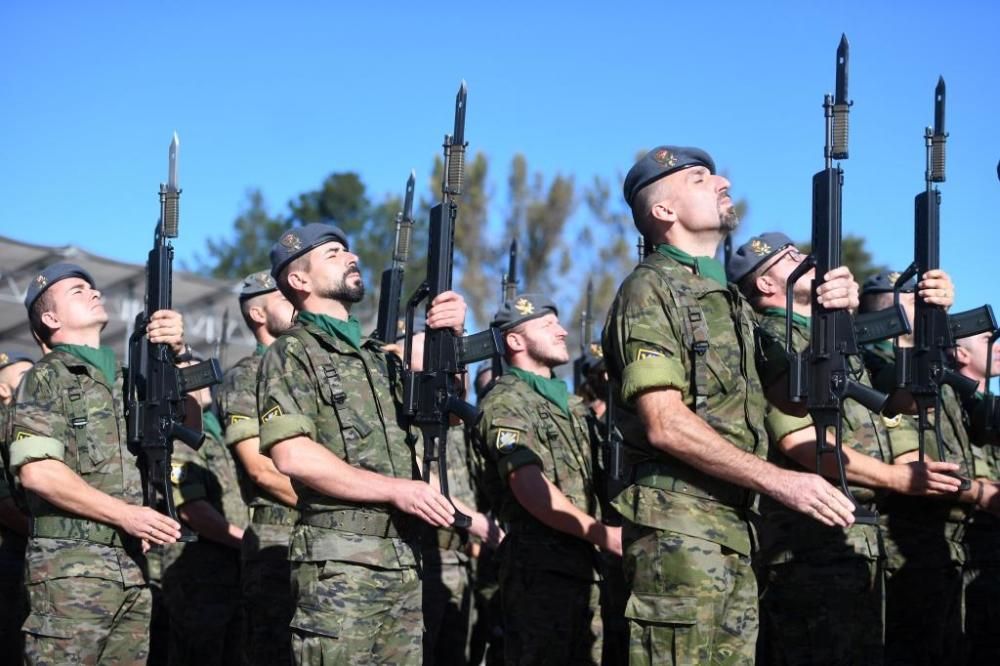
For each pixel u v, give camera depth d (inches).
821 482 185.9
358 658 225.5
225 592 316.5
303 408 232.4
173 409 249.6
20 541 319.0
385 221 2106.3
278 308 322.0
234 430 289.0
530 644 273.3
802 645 254.4
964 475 286.5
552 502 270.2
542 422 284.4
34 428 246.5
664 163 211.9
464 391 295.6
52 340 265.6
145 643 258.2
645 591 199.2
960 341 335.6
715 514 198.5
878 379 293.6
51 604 245.4
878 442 264.7
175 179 252.8
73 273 266.7
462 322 235.8
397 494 223.9
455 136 238.8
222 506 330.6
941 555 291.4
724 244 314.3
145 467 255.6
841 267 205.3
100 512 243.1
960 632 298.7
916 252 247.8
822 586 250.8
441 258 237.5
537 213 1189.1
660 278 202.7
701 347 198.5
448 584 333.1
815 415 205.6
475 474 329.1
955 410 305.4
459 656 337.4
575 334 1114.1
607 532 271.0
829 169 207.3
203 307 741.3
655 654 197.0
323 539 228.4
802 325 265.4
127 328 703.7
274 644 287.9
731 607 200.2
